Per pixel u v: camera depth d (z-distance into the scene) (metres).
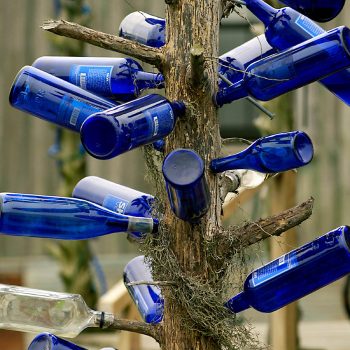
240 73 3.58
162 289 3.29
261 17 3.49
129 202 3.61
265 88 3.20
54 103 3.36
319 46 3.14
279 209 7.30
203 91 3.19
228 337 3.24
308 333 9.94
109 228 3.31
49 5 11.73
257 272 3.29
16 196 3.25
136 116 2.99
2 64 11.84
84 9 9.40
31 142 12.09
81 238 3.32
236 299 3.31
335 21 10.74
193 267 3.24
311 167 11.64
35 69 3.39
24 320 3.29
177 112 3.18
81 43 9.34
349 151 11.52
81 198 3.70
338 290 11.45
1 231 3.26
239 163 3.23
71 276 9.75
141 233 3.45
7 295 3.29
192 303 3.20
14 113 12.01
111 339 9.34
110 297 6.73
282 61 3.17
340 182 11.62
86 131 2.95
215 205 3.27
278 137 3.23
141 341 9.06
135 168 11.74
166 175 2.97
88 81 3.51
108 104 3.39
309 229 11.78
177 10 3.20
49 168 12.11
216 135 3.25
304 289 3.26
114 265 12.11
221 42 11.38
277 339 7.72
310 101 11.41
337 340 9.63
